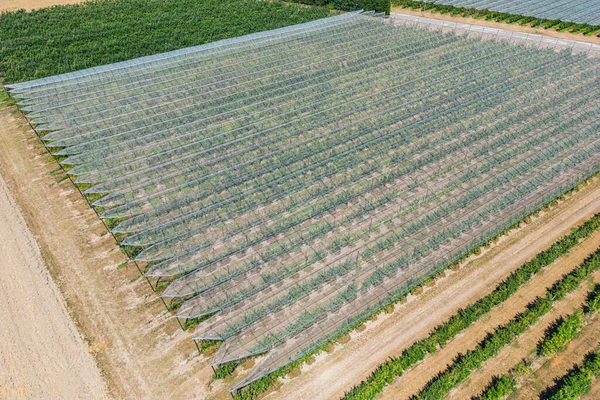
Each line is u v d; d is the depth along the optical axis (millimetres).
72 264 38906
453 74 66125
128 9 93562
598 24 89312
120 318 34562
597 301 35219
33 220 43250
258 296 34750
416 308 35656
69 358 31812
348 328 33625
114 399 29516
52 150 52531
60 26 85438
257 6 98438
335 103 59094
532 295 36719
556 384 30594
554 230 43156
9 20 86500
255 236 39531
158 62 70125
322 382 30641
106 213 41219
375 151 49219
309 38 80188
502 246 41375
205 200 43031
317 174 46062
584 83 63094
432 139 51281
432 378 30906
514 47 75562
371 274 36375
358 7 96375
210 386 30328
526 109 56469
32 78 66500
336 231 40562
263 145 50125
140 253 37344
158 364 31547
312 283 35344
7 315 34594
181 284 35312
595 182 49531
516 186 45594
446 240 40094
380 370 30625
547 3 103938
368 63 69750
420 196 44000
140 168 47375
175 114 56406
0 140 54094
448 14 97562
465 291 37062
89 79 63969
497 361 31969
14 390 29844
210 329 32250
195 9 95188
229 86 63031
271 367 30297
